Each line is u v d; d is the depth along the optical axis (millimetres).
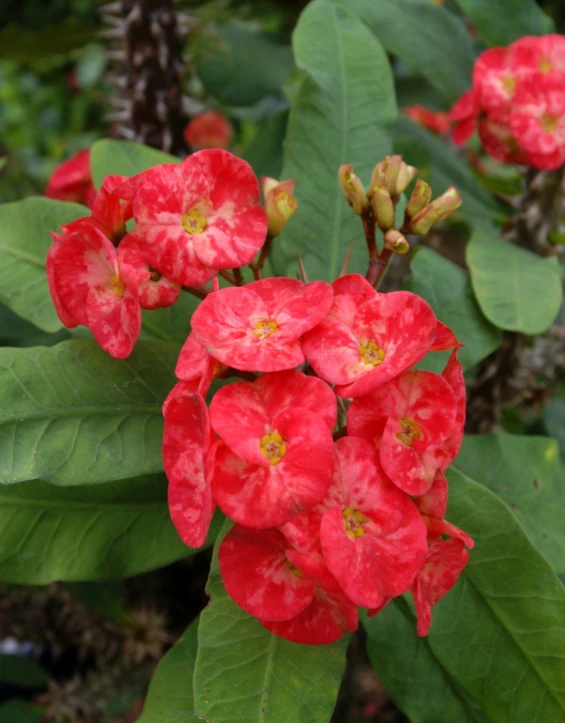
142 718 306
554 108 401
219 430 249
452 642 318
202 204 295
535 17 466
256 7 661
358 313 274
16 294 349
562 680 309
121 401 316
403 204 388
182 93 493
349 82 388
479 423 468
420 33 473
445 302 378
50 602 484
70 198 483
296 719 276
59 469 299
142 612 434
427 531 272
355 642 473
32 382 308
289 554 250
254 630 289
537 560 313
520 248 417
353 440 262
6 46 605
